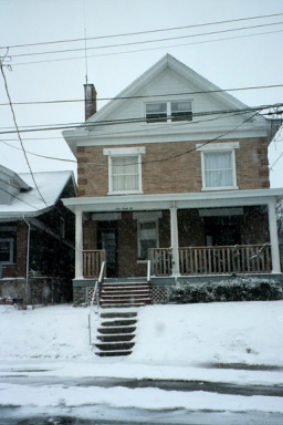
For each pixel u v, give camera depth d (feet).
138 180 66.28
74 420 21.26
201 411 22.44
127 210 62.75
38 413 22.48
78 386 28.37
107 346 41.45
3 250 69.92
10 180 72.74
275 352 38.22
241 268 64.95
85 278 58.39
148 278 55.67
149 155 66.59
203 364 36.04
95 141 67.31
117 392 26.58
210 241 67.77
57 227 82.94
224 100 67.21
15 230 69.62
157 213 68.08
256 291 51.62
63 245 87.04
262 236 64.85
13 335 44.27
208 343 40.14
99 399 24.99
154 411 22.56
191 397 25.25
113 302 53.01
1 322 48.11
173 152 66.39
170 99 68.59
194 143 66.44
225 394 25.93
